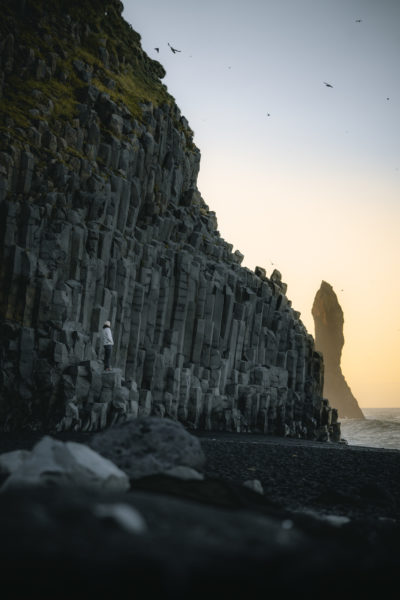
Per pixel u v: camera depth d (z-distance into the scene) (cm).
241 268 5459
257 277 5622
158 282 4344
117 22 5562
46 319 3356
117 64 5141
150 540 550
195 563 507
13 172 3553
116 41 5381
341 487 1770
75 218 3706
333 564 527
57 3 4841
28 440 2411
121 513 596
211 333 4781
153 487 1153
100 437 1388
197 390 4431
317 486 1762
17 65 4175
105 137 4325
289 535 644
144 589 470
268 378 5359
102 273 3816
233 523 656
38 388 3206
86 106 4297
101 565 484
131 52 5538
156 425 1405
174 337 4438
